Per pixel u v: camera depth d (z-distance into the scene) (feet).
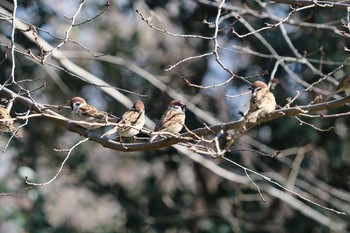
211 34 56.80
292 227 57.36
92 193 62.64
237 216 55.98
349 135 55.16
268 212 58.59
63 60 46.52
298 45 53.47
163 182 60.44
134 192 60.95
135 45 59.41
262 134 56.18
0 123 31.68
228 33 55.11
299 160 52.37
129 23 60.80
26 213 53.98
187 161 59.41
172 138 29.19
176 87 59.16
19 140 57.21
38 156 59.36
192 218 57.88
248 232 57.98
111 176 64.44
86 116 32.48
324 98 41.91
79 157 60.23
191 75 58.95
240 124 29.07
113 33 59.16
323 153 57.98
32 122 58.59
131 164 64.95
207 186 59.67
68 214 65.46
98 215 65.98
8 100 31.55
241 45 54.29
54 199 58.85
